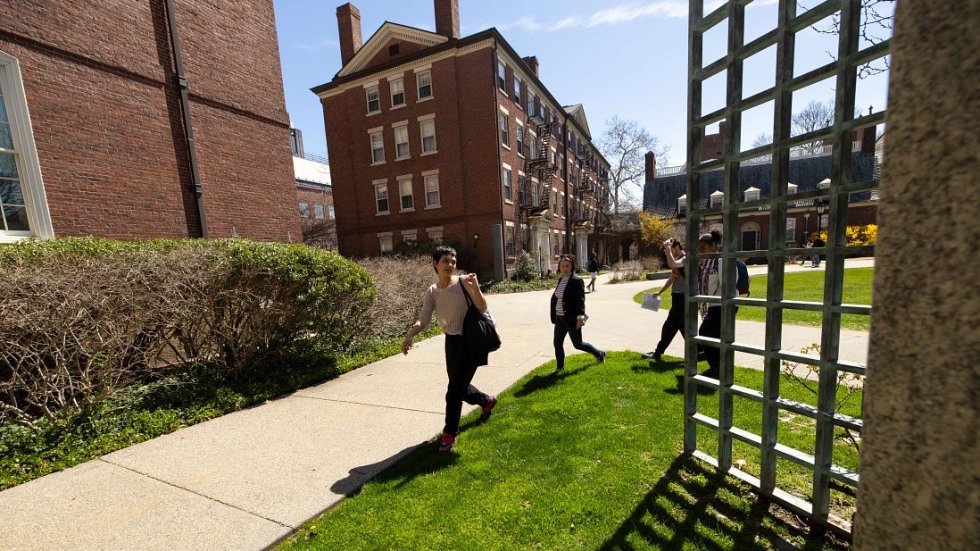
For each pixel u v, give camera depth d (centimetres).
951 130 75
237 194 930
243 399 471
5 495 285
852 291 1145
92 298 394
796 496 247
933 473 80
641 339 739
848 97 182
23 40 609
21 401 429
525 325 959
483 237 2230
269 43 1022
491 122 2142
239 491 282
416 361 650
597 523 231
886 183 88
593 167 4331
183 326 494
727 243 251
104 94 702
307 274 555
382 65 2300
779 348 230
